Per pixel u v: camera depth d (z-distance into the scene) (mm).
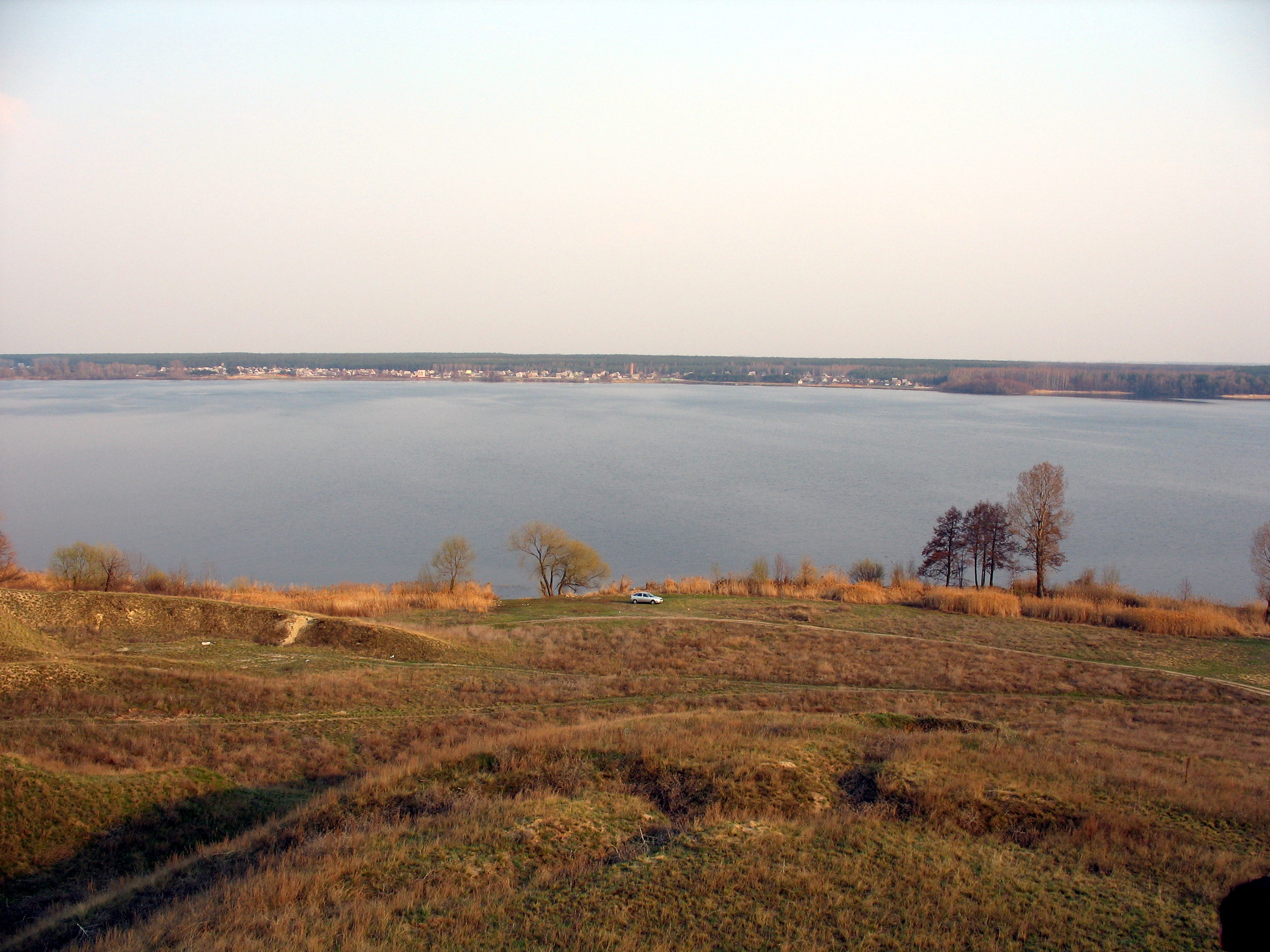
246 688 29312
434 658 38406
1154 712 32562
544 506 116062
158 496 119188
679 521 107438
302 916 13883
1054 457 162500
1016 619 53250
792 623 48938
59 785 18969
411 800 19297
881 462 156000
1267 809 18797
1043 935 13172
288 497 120312
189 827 19125
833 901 14086
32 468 139000
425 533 99750
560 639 43344
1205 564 87812
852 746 22188
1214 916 13797
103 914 14867
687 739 22078
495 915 13797
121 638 36750
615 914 13695
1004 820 17750
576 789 19484
